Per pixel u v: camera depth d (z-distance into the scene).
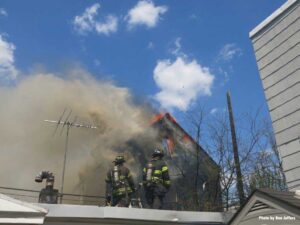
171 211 7.22
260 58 8.76
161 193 7.95
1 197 5.10
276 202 5.85
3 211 5.01
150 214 6.96
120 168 8.07
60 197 7.73
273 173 14.59
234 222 6.50
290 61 7.93
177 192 14.43
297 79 7.69
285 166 7.63
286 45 8.09
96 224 6.51
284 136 7.78
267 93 8.39
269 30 8.62
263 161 14.91
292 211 5.59
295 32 7.93
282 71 8.09
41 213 5.25
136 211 6.84
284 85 7.98
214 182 14.03
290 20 8.09
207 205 13.30
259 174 14.55
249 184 14.27
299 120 7.48
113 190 7.85
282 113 7.91
